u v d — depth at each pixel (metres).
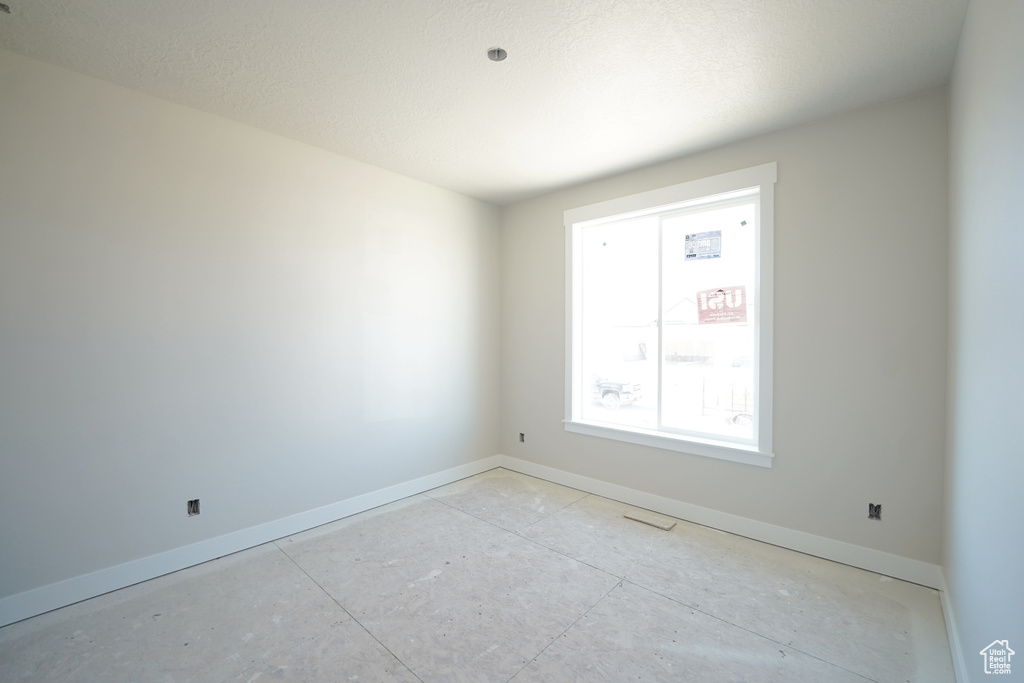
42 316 2.08
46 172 2.09
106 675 1.69
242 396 2.71
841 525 2.52
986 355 1.42
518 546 2.73
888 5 1.68
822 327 2.57
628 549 2.69
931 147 2.26
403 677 1.69
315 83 2.25
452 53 2.00
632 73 2.14
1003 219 1.24
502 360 4.41
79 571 2.17
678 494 3.16
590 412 3.87
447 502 3.47
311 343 3.01
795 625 1.98
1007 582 1.15
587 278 3.88
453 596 2.21
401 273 3.54
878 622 1.99
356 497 3.26
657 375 3.40
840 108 2.45
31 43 1.94
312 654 1.81
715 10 1.71
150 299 2.38
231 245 2.66
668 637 1.91
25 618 2.03
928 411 2.27
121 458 2.29
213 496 2.59
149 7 1.70
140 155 2.34
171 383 2.45
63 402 2.14
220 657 1.79
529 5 1.69
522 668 1.73
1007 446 1.18
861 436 2.46
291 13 1.74
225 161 2.62
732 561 2.54
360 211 3.26
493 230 4.32
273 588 2.28
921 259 2.28
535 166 3.33
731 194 2.93
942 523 2.23
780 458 2.72
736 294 3.04
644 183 3.33
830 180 2.54
